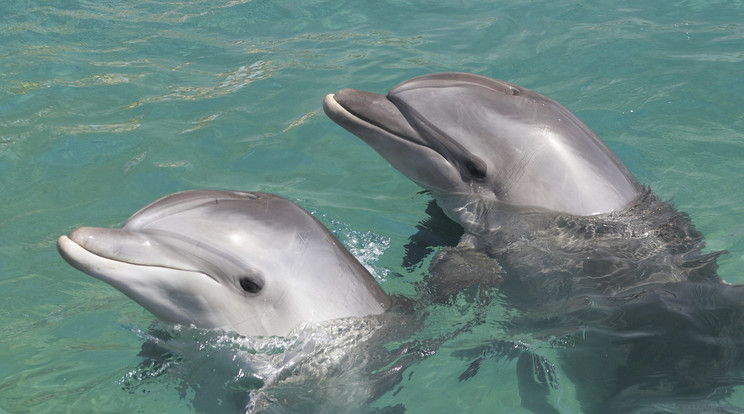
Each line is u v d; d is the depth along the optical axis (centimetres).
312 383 304
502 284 337
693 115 406
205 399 304
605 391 303
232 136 402
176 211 305
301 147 397
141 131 403
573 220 345
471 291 334
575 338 315
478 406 299
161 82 437
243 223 305
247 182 379
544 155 349
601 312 321
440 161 355
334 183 380
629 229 343
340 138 403
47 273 340
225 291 303
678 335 310
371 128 357
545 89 426
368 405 301
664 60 441
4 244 350
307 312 306
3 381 307
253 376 305
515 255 345
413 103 355
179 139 399
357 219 363
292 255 306
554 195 348
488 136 352
